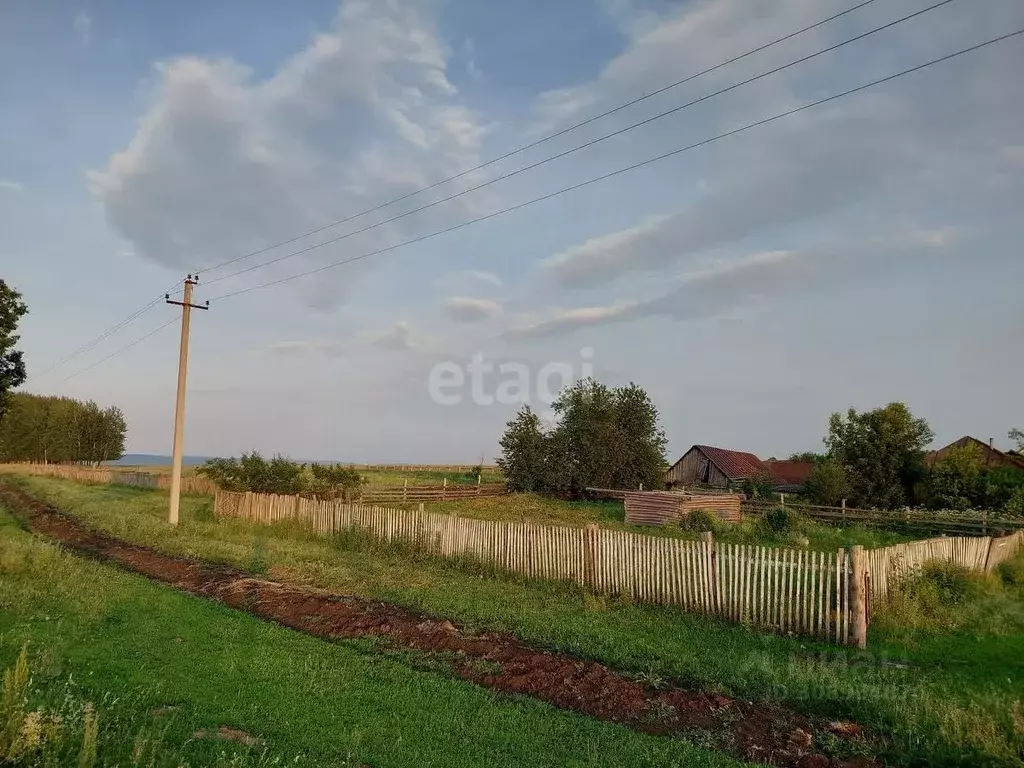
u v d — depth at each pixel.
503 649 9.40
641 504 27.38
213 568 15.15
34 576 12.73
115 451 86.50
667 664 8.91
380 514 19.25
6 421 80.75
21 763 4.86
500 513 30.95
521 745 6.50
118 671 7.86
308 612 11.47
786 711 7.48
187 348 25.58
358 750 6.08
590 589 13.69
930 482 33.56
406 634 10.18
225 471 29.62
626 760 6.24
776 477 53.75
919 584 12.48
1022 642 10.63
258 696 7.39
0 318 33.56
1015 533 19.98
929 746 6.49
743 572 11.52
